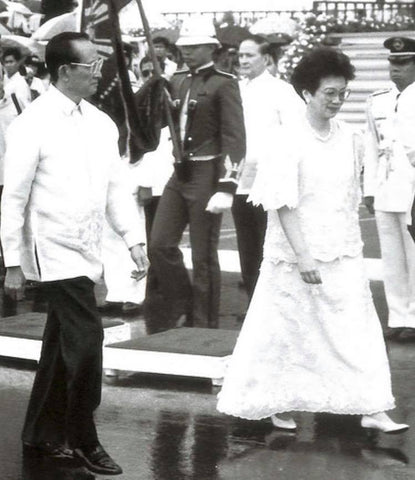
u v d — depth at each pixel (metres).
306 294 6.63
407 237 9.40
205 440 6.73
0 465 6.28
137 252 6.35
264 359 6.70
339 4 25.50
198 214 9.31
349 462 6.35
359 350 6.66
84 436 6.13
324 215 6.57
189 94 9.30
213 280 9.47
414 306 9.48
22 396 7.71
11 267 6.09
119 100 9.55
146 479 6.09
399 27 24.41
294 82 6.56
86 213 6.09
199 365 7.83
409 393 7.75
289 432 6.87
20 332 8.51
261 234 9.86
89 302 6.08
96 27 9.59
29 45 12.62
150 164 10.58
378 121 9.31
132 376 8.12
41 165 6.07
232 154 9.16
